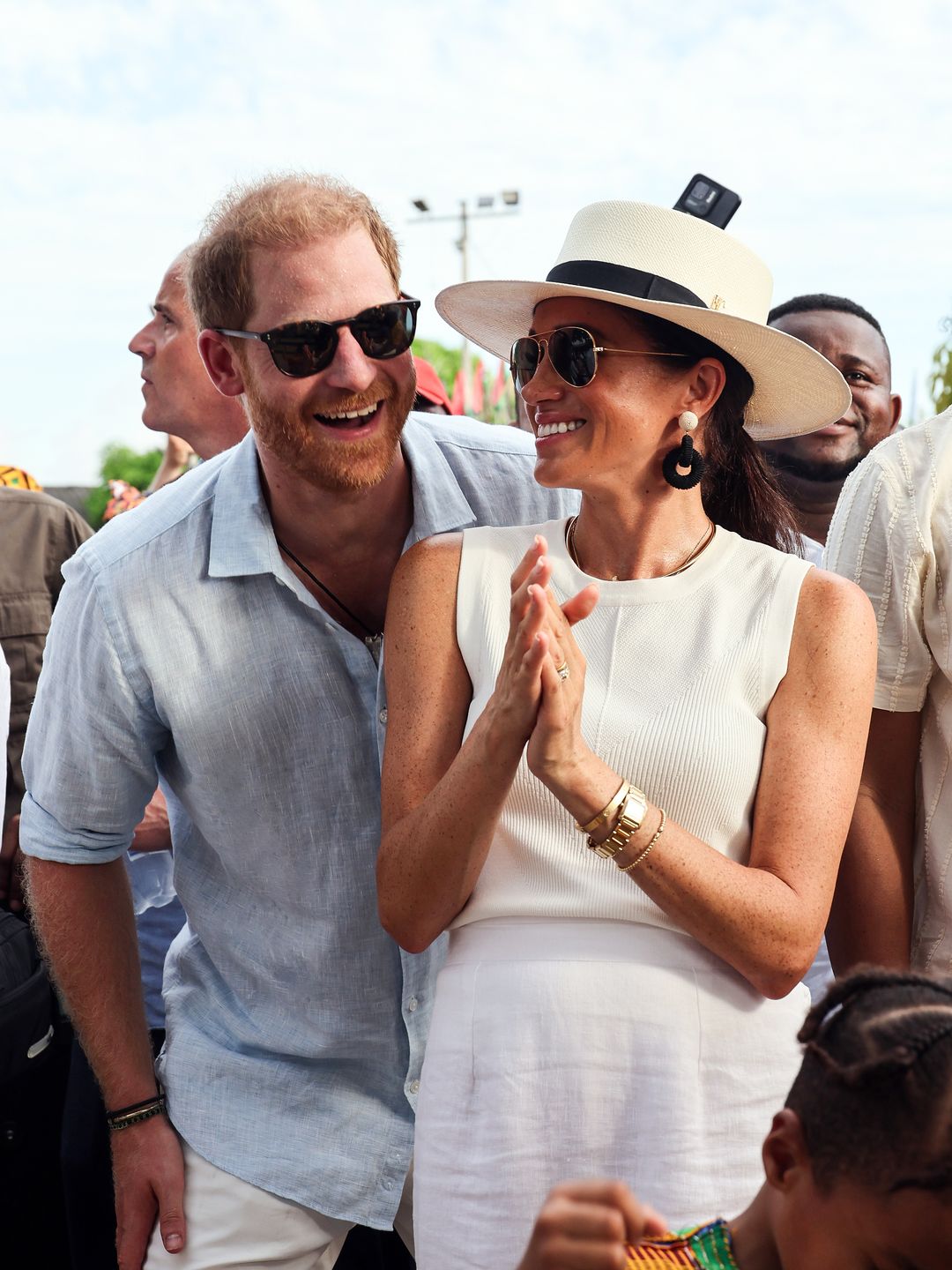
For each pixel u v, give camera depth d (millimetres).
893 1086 1445
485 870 2102
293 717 2520
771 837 2023
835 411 2350
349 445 2350
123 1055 2641
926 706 2467
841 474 3975
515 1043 1986
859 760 2098
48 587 4262
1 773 3518
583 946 2021
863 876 2490
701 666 2104
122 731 2527
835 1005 1599
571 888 2043
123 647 2480
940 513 2381
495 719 1940
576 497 2764
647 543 2213
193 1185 2580
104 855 2637
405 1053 2623
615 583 2188
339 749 2537
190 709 2494
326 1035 2592
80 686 2514
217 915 2670
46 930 2652
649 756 2045
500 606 2207
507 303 2447
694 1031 1970
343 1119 2598
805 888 1988
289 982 2604
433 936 2109
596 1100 1954
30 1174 3375
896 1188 1415
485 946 2084
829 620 2115
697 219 2219
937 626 2383
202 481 2621
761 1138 1978
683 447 2168
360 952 2574
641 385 2154
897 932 2486
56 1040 3459
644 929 2025
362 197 2436
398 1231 2912
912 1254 1426
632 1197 1322
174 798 2707
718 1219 1660
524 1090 1969
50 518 4266
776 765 2061
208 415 3416
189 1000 2717
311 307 2285
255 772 2535
